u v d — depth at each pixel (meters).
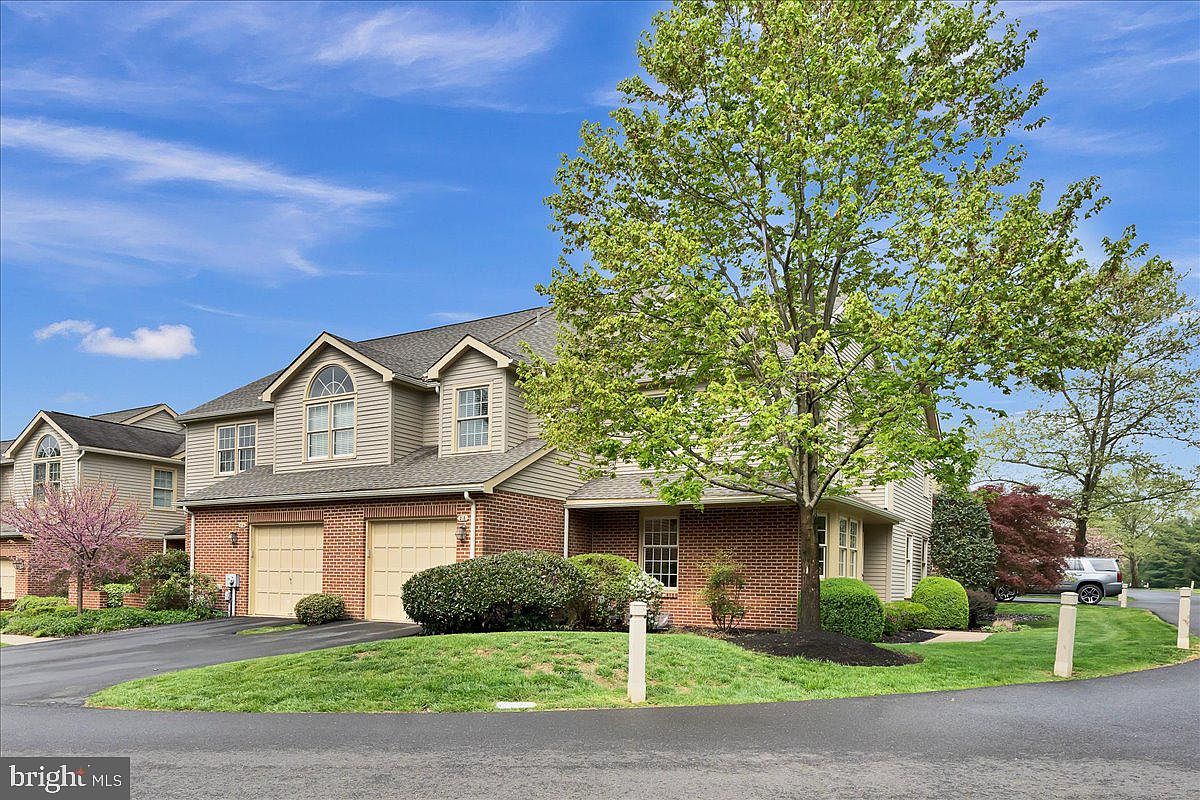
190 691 11.78
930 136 15.30
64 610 24.77
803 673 12.58
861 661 13.88
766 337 13.60
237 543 23.11
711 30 14.45
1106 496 40.19
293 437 23.91
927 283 13.40
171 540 33.25
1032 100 15.46
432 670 12.01
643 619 10.90
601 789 6.77
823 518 19.91
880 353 13.86
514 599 15.67
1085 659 15.13
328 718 9.93
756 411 12.91
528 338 23.11
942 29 14.86
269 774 7.34
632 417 15.09
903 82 14.70
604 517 21.59
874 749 8.16
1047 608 30.11
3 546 32.28
